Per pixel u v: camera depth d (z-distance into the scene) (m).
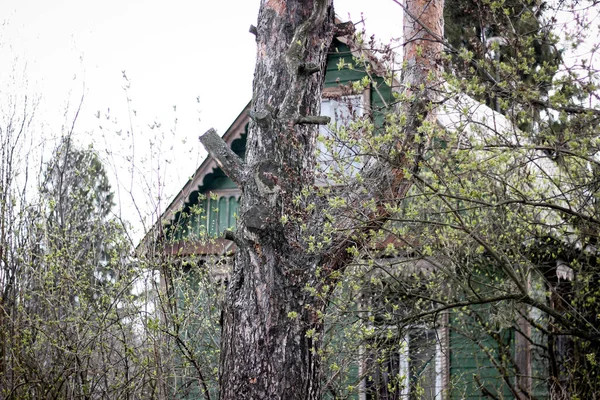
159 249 9.72
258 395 7.55
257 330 7.64
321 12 7.79
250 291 7.73
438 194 7.57
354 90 7.94
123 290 9.34
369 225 7.92
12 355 9.77
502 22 8.25
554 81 7.41
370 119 8.08
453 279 10.14
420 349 12.06
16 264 10.34
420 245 10.14
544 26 7.61
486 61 7.91
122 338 9.90
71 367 9.65
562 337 13.35
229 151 8.23
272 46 8.44
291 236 7.73
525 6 7.76
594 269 11.77
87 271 10.15
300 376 7.62
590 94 7.38
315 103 8.44
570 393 11.84
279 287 7.68
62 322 9.74
